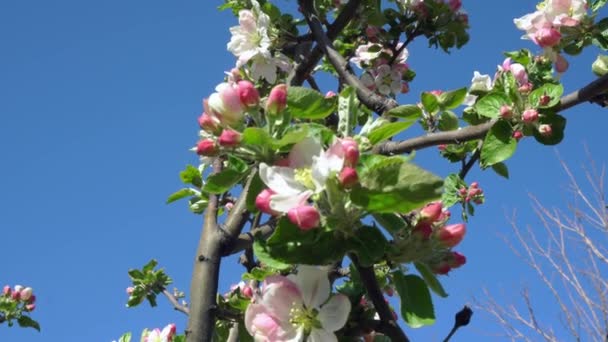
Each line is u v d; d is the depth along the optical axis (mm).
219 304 3059
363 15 4602
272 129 2012
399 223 1934
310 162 1866
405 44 4469
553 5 3352
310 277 1934
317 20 3775
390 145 2746
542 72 3883
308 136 1882
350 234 1846
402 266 2123
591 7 3334
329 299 1932
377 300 1921
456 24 4391
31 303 6648
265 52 3768
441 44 4469
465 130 2887
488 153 2959
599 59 3211
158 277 4461
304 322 1901
